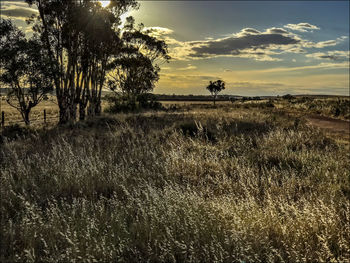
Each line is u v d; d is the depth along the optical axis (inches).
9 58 778.2
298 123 700.0
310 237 169.5
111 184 245.3
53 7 909.2
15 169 279.4
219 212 187.5
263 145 433.7
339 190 257.0
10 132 554.6
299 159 357.4
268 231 172.4
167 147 400.8
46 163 299.9
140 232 164.2
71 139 444.1
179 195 199.9
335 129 763.4
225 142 443.2
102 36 1078.4
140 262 140.7
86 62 1057.5
